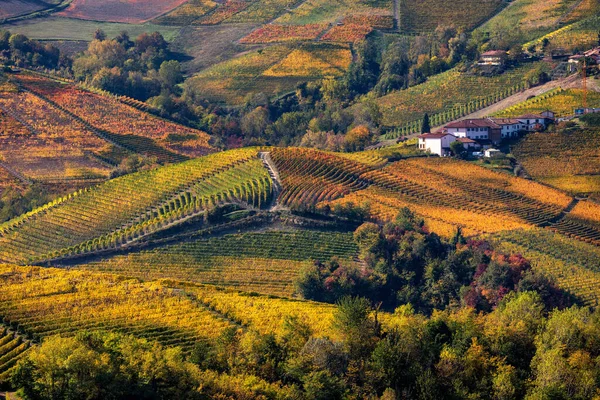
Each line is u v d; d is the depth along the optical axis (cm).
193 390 10994
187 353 12600
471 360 12494
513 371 12525
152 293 14888
